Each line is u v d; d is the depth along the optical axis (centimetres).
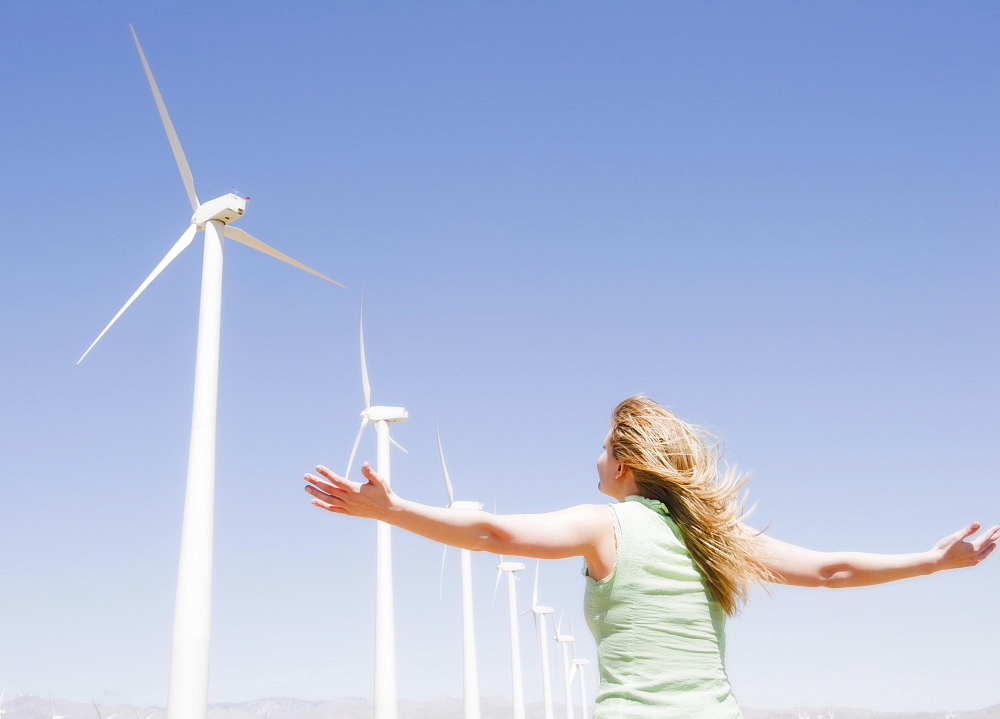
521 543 408
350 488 390
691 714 398
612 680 422
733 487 457
